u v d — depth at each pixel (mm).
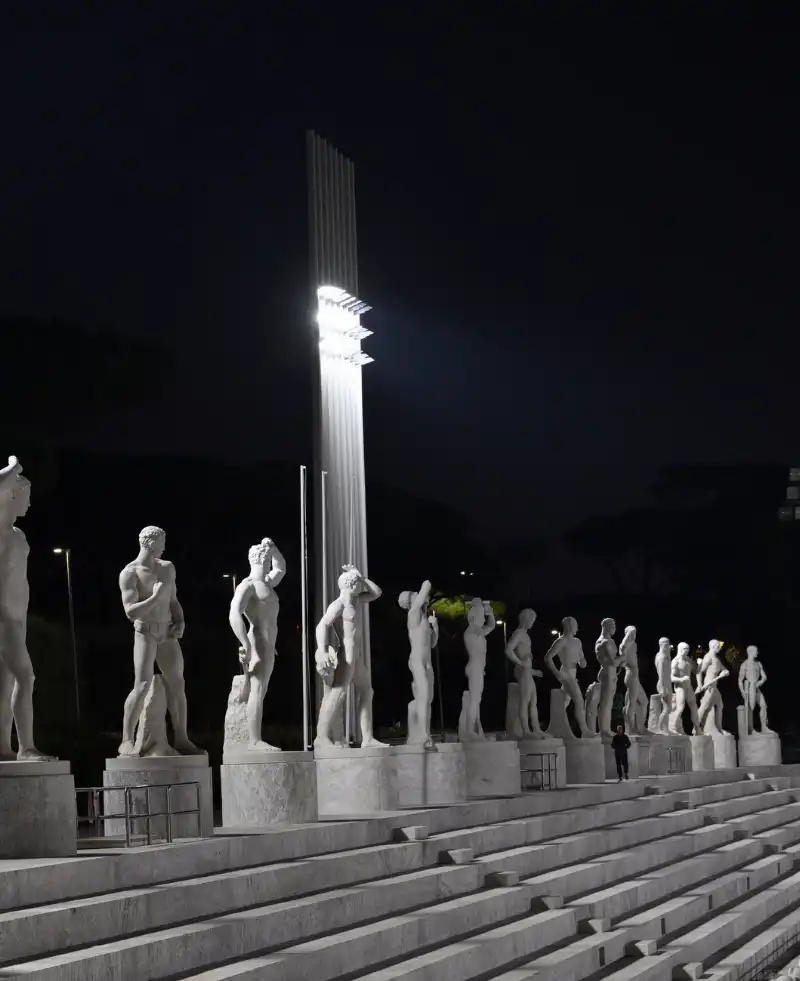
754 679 51875
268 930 13453
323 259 33469
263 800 18531
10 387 52906
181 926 12727
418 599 25484
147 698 16812
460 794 24938
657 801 29938
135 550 56031
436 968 14148
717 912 22672
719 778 40938
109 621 52562
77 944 11648
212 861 14938
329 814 21203
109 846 14844
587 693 35812
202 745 32688
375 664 56750
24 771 13469
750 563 89062
